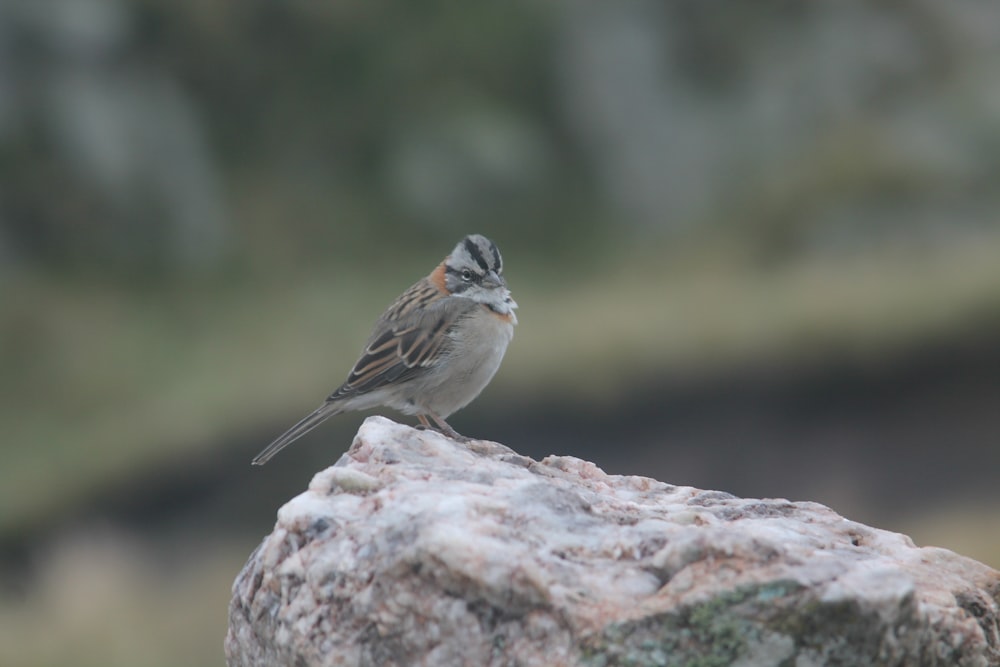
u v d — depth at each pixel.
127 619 13.45
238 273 23.61
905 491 15.48
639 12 26.16
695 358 18.25
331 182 24.91
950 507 14.89
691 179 25.30
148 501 17.56
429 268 23.80
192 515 17.12
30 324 21.50
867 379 17.70
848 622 3.64
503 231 24.81
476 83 26.03
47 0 23.52
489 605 3.78
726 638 3.65
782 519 4.64
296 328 21.73
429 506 4.12
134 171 23.66
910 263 20.95
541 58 26.28
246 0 25.69
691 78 26.00
